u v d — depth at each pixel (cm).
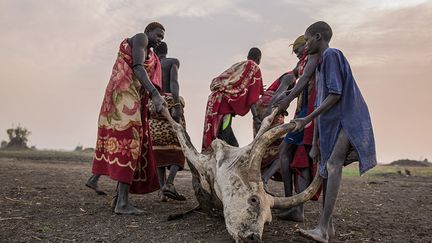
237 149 467
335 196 420
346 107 423
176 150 636
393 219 559
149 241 421
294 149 547
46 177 893
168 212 544
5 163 1258
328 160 426
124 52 526
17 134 2220
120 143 514
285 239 439
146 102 548
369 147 420
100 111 538
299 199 448
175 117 632
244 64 646
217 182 451
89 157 1639
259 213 402
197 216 514
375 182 1041
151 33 560
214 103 641
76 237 429
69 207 561
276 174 663
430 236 476
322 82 435
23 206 561
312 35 482
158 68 565
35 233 438
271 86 668
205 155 492
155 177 564
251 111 651
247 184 423
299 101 537
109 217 506
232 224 398
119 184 526
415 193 827
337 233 471
